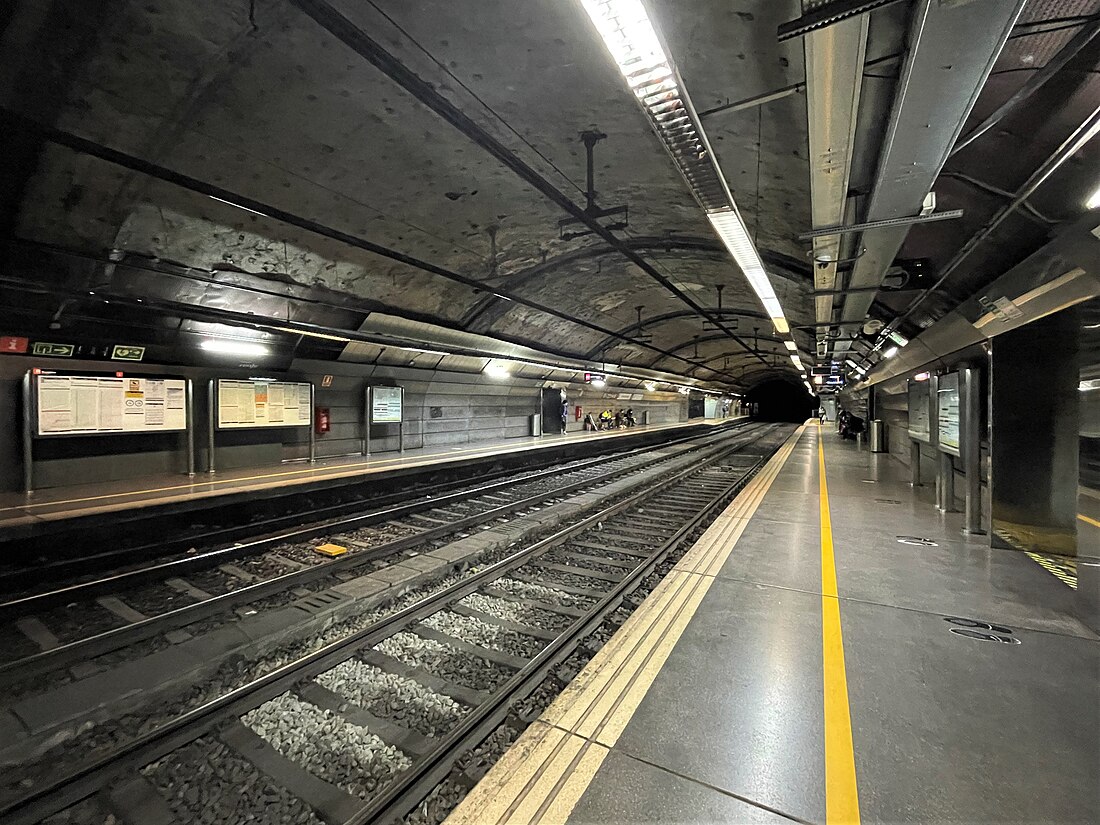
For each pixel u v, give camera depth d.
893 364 11.71
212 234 6.17
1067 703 2.52
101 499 5.90
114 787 2.40
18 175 4.41
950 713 2.44
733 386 48.84
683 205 7.36
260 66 4.04
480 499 9.18
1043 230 4.10
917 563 4.73
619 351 20.02
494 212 7.33
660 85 2.84
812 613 3.58
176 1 3.36
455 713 2.95
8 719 2.69
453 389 13.72
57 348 6.03
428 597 4.34
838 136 3.18
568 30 3.83
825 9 2.19
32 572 4.73
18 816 2.16
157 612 4.33
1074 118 3.27
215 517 6.79
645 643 3.14
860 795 1.93
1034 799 1.91
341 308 8.74
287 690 3.15
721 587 4.09
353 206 6.39
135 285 6.20
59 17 3.30
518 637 3.93
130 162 4.43
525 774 2.05
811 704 2.51
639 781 2.01
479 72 4.30
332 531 6.65
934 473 9.34
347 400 10.77
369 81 4.34
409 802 2.22
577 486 10.30
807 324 14.23
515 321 12.90
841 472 11.37
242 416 8.22
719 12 3.49
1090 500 3.46
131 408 6.82
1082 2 2.63
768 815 1.84
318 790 2.36
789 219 7.00
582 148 5.68
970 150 3.94
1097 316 3.88
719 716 2.42
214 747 2.66
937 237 5.35
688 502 9.36
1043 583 4.17
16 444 6.11
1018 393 5.29
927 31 2.18
